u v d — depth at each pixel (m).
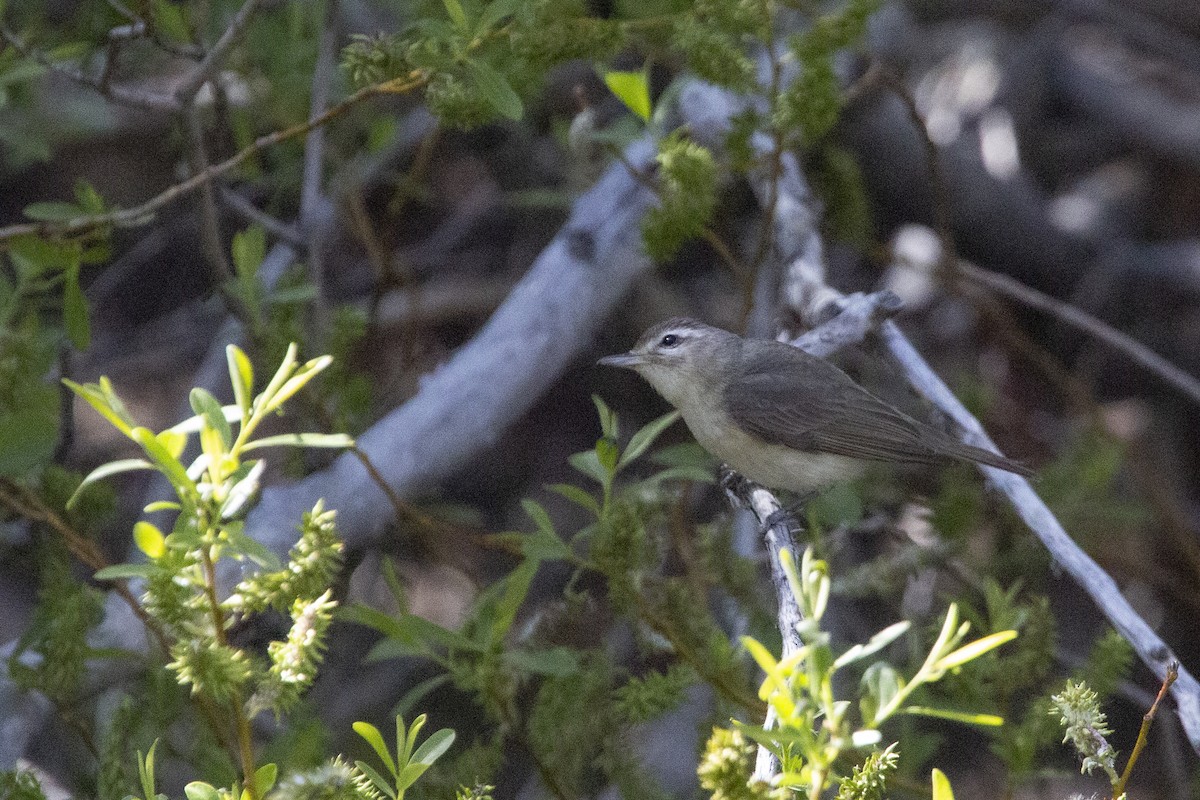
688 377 10.69
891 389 14.20
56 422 8.48
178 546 4.98
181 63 14.77
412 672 13.08
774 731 4.91
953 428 10.02
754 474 10.73
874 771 5.51
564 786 8.67
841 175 12.86
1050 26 17.69
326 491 9.94
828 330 10.34
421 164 12.48
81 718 8.91
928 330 16.53
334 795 5.34
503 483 15.19
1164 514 13.22
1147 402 16.38
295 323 10.59
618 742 8.85
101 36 11.78
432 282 16.33
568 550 7.86
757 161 10.13
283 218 15.02
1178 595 13.07
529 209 16.22
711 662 8.34
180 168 12.15
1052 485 12.25
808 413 10.32
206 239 10.23
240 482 5.17
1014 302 16.78
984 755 13.73
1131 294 16.66
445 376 11.08
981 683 8.53
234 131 12.80
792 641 7.26
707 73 8.93
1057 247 16.73
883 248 13.30
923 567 10.31
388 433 10.59
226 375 12.76
